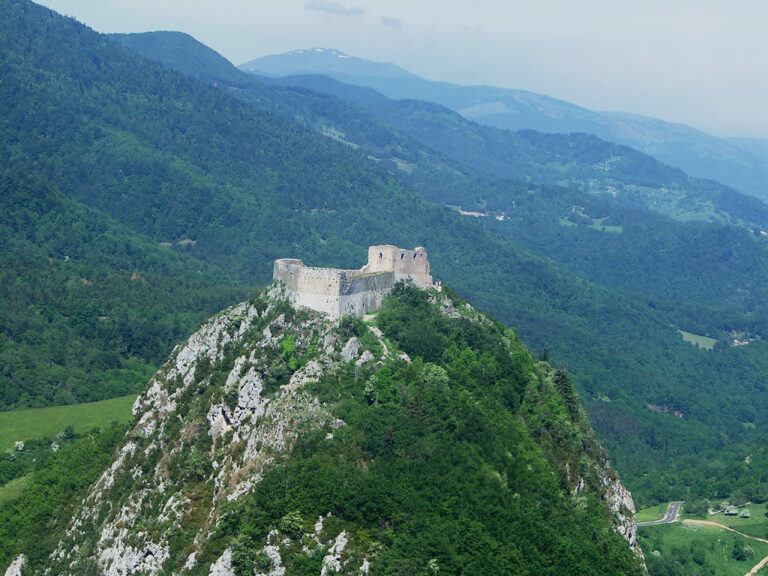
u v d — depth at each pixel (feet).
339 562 648.79
